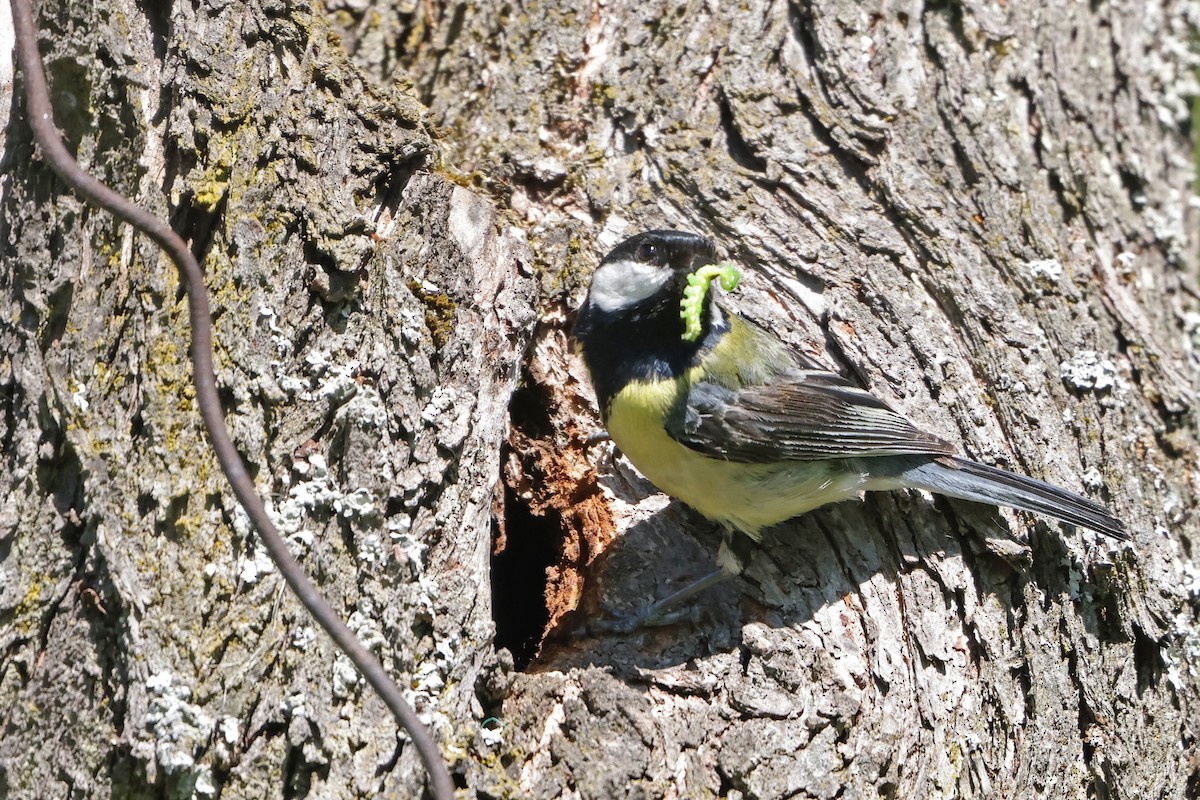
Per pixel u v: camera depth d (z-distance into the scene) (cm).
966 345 977
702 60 1112
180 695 659
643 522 898
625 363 876
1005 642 841
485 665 745
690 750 735
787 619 826
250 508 569
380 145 880
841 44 1114
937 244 1019
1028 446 928
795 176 1048
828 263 1005
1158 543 915
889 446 856
